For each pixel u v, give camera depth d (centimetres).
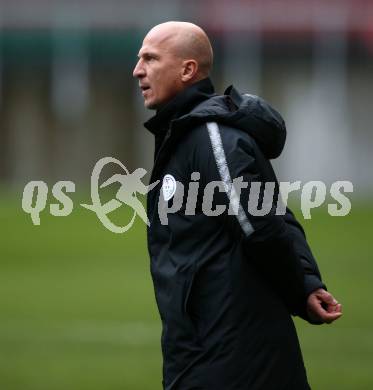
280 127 1859
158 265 1862
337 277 6394
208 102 1867
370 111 16588
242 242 1803
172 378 1842
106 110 16812
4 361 3794
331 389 3244
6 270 6869
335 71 16512
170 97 1908
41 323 4716
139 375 3531
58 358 3862
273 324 1830
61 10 16500
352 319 4700
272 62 16512
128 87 16750
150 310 5109
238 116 1828
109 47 16562
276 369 1822
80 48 16588
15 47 16562
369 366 3625
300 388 1850
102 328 4559
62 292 5809
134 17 16488
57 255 7756
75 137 16825
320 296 1877
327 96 16562
